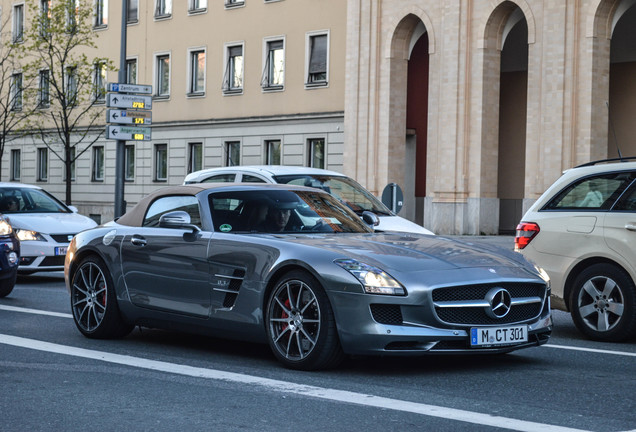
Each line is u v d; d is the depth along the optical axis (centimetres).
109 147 4825
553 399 652
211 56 4319
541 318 780
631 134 3703
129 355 841
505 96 4112
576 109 3098
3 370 758
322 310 734
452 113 3434
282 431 550
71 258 977
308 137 3906
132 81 4722
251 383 701
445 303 723
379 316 716
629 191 995
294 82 3962
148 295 891
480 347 730
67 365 783
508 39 3944
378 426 563
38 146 5244
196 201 876
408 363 799
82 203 4997
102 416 589
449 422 574
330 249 758
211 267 826
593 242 998
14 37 5338
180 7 4462
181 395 656
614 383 721
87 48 4912
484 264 762
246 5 4150
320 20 3866
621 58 3700
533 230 1048
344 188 1524
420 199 3984
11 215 1689
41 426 563
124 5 2745
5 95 5384
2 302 1304
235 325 803
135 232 916
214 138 4294
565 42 3116
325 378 724
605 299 984
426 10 3528
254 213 855
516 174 4075
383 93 3678
